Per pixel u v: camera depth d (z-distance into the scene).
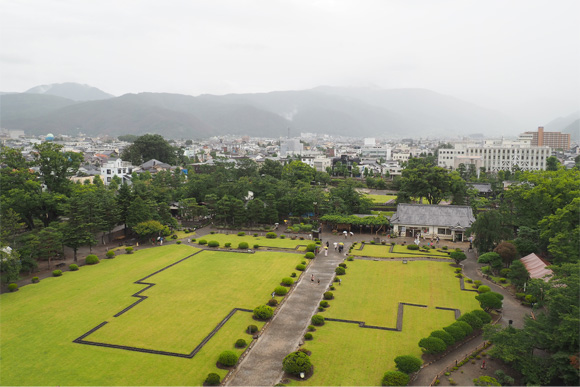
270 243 104.19
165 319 58.47
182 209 124.62
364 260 89.06
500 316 59.78
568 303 43.72
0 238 73.75
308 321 58.72
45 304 63.50
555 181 90.44
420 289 70.94
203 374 44.78
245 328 56.03
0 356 47.94
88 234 87.12
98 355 48.41
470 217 107.44
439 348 47.09
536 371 41.69
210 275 78.38
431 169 145.12
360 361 47.44
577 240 65.31
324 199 129.88
